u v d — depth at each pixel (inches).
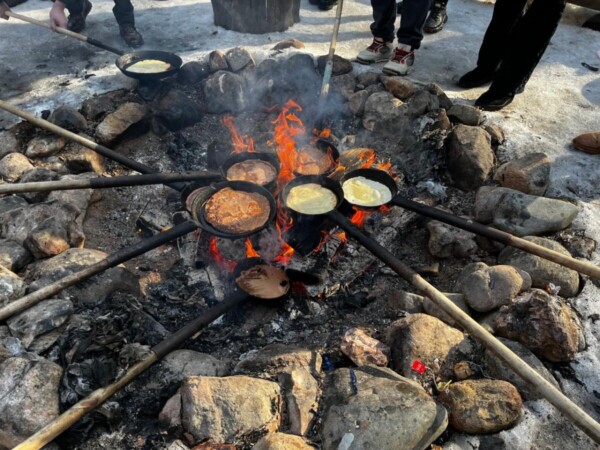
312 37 94.7
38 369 44.4
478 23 102.4
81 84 81.5
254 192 59.4
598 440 35.6
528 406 44.4
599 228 59.4
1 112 76.5
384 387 43.3
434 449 41.8
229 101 79.8
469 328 43.2
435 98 74.4
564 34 99.0
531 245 51.8
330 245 58.8
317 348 51.1
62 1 83.8
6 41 94.6
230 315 54.3
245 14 92.9
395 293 56.0
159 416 43.8
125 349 46.5
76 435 42.1
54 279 52.4
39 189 54.3
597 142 68.1
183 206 61.4
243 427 42.2
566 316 48.3
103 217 68.2
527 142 71.2
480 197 62.9
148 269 61.6
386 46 84.5
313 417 43.7
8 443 40.3
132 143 76.0
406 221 63.8
